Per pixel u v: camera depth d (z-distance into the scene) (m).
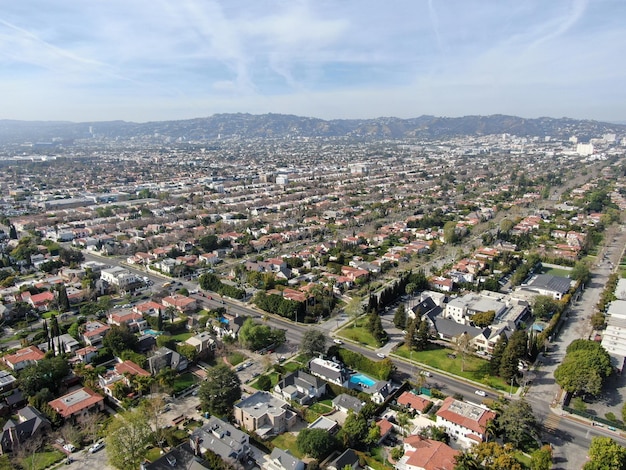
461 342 194.88
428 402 161.75
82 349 196.50
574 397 169.38
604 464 124.19
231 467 130.00
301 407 161.38
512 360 175.38
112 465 132.25
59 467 135.12
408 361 197.75
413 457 129.12
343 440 139.25
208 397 157.62
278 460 132.88
